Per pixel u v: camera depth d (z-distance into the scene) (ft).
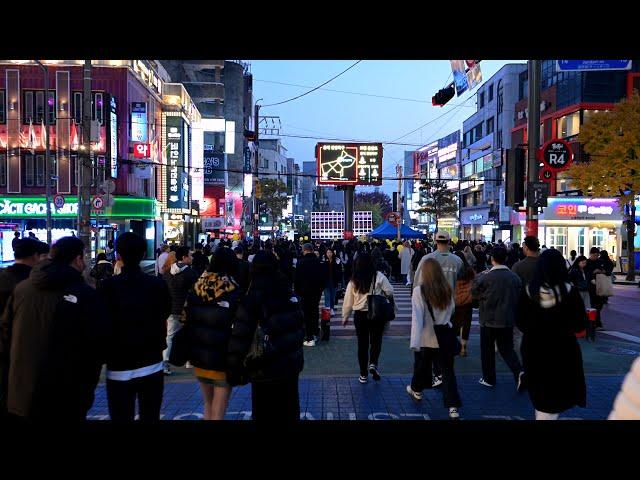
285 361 16.58
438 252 28.27
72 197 113.50
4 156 116.16
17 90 115.85
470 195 211.00
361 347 26.55
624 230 118.62
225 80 222.69
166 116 144.25
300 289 36.70
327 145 122.01
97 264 37.11
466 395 24.56
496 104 181.68
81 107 116.06
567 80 133.59
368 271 26.32
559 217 122.31
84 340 14.32
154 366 15.99
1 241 87.10
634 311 56.29
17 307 14.37
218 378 17.53
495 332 25.88
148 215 118.83
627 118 92.68
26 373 13.94
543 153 40.40
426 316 21.75
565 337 16.69
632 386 7.22
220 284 17.54
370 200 407.64
